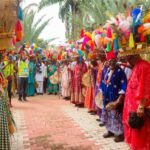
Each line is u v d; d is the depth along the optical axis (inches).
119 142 224.2
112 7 695.1
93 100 337.4
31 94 586.6
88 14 828.0
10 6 138.7
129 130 178.1
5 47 149.2
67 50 486.3
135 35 167.8
